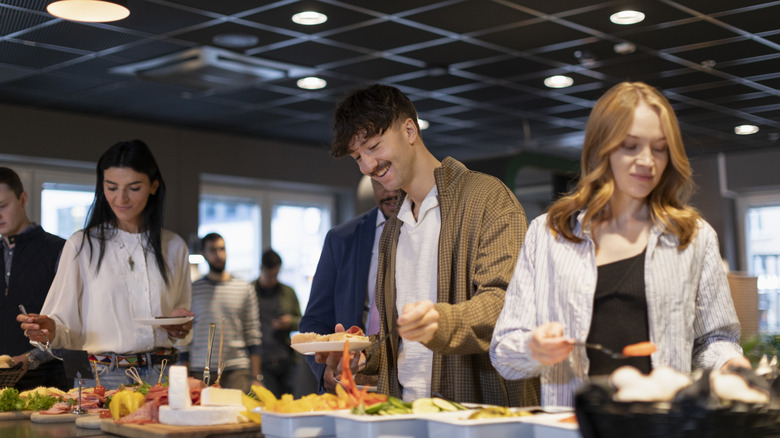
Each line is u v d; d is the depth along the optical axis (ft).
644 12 16.88
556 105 24.95
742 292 11.84
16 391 8.57
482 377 6.61
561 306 5.49
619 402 4.01
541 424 4.64
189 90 22.52
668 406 3.96
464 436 4.72
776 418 4.11
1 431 7.36
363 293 8.65
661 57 20.08
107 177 10.00
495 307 6.18
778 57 20.13
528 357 5.36
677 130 5.21
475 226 6.68
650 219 5.52
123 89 22.35
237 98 23.50
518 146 31.45
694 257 5.41
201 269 26.07
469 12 16.78
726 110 25.70
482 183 6.88
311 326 8.98
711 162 33.53
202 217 28.84
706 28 17.93
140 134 26.16
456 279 6.67
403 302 7.03
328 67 20.58
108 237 10.18
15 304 11.87
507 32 18.12
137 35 17.89
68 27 17.28
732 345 5.46
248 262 30.07
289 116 25.91
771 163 32.12
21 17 16.55
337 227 9.05
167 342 10.18
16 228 12.12
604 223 5.60
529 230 5.90
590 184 5.45
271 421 5.52
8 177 12.07
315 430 5.39
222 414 6.35
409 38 18.44
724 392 4.06
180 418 6.33
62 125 24.53
